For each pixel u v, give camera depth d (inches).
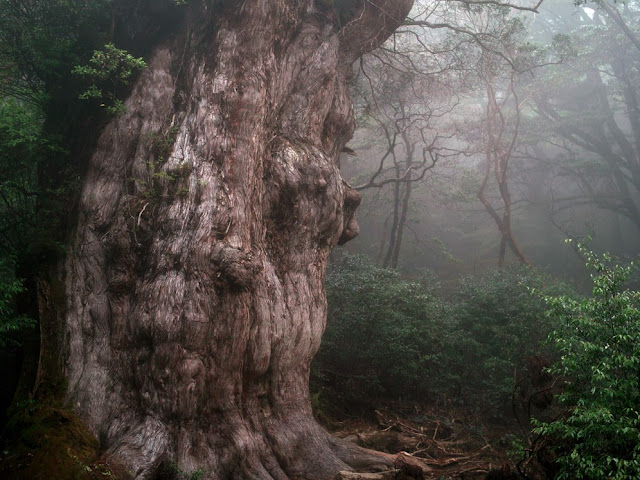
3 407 317.7
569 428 216.4
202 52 323.9
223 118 307.4
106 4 361.4
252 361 295.6
